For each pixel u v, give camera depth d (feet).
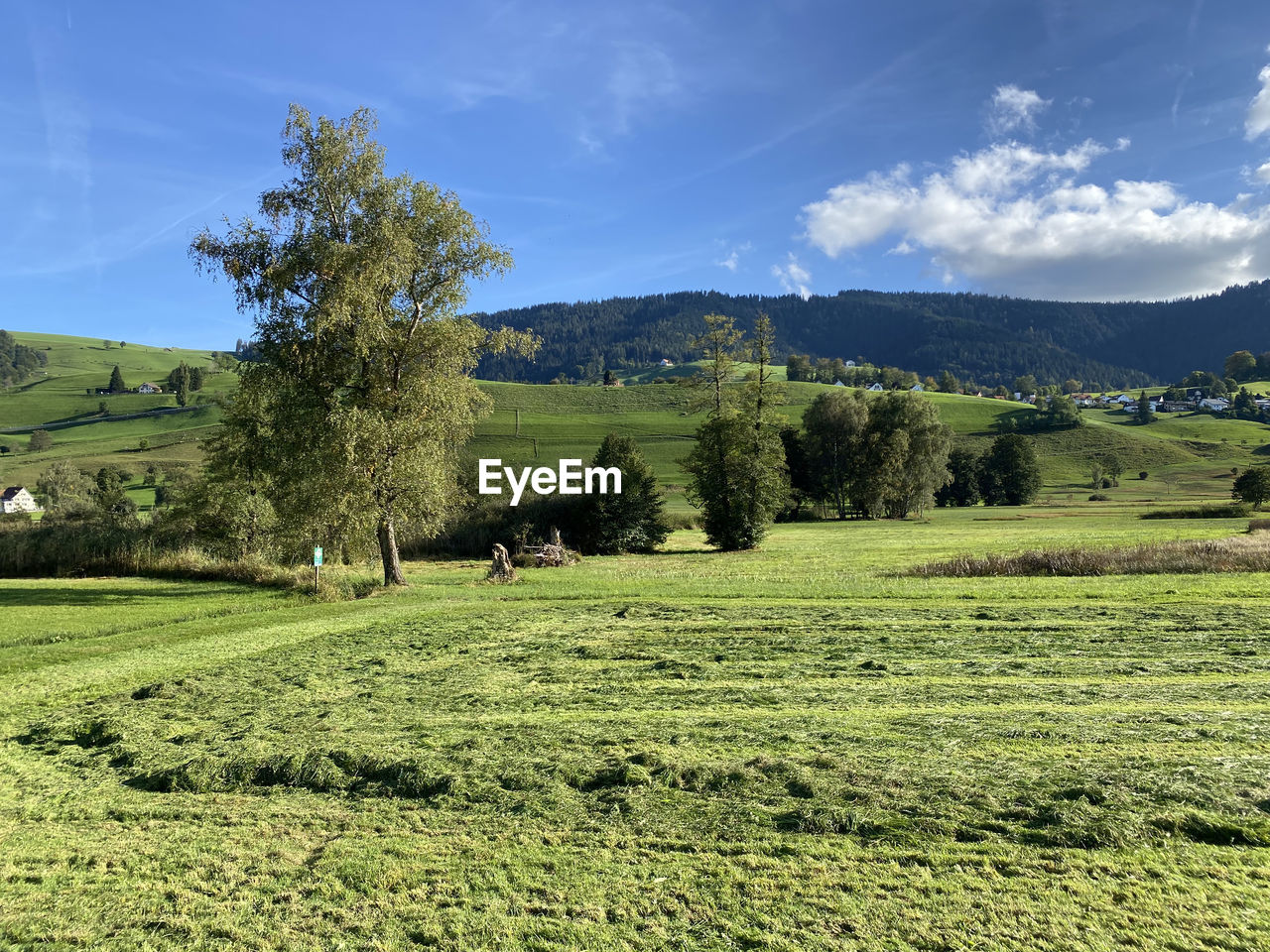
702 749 21.70
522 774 20.40
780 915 13.25
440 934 13.21
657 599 60.44
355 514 72.18
